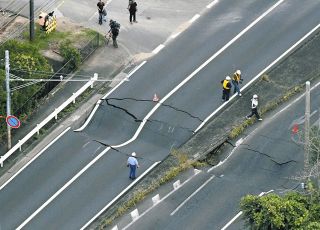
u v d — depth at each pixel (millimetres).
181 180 133000
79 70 152250
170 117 143375
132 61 154125
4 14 162000
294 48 153750
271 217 112438
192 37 157875
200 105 145125
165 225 126750
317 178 119625
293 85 147000
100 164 136625
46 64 147750
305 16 159750
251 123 140750
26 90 143000
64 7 164250
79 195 132125
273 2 163125
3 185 134375
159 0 166125
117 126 143375
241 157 135750
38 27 157625
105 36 158500
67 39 156375
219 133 140125
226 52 154250
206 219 127062
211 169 134750
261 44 155000
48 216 129375
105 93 148375
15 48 147125
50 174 135625
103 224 127438
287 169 133125
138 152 138375
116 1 166000
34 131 140875
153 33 159250
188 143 139500
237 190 130875
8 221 129000
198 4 164875
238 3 164000
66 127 143250
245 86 147625
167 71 151625
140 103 146000
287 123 140000
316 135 121812
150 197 130875
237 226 125438
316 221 112812
